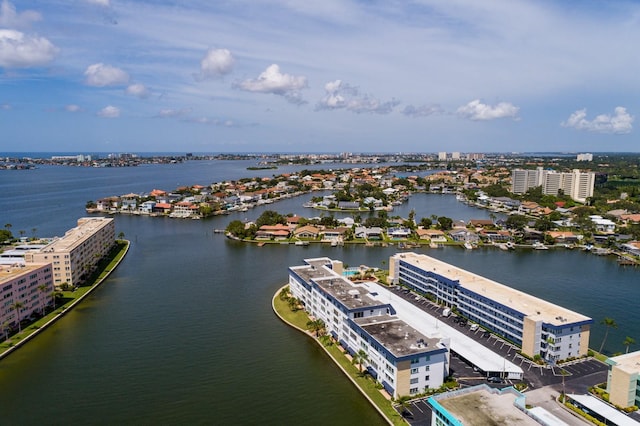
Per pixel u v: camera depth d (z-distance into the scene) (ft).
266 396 381.19
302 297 589.73
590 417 336.90
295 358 449.06
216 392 386.73
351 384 400.67
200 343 481.87
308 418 351.25
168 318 551.59
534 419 280.72
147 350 465.06
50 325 529.04
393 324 431.43
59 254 640.99
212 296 633.20
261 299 621.72
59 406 365.81
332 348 466.70
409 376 369.71
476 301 522.88
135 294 641.40
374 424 343.46
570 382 392.88
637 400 349.41
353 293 494.18
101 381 404.16
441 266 637.71
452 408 291.99
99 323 535.60
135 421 346.95
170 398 377.71
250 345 477.36
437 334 413.18
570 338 433.48
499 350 453.99
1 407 363.76
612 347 469.98
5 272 535.60
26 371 421.18
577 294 641.40
